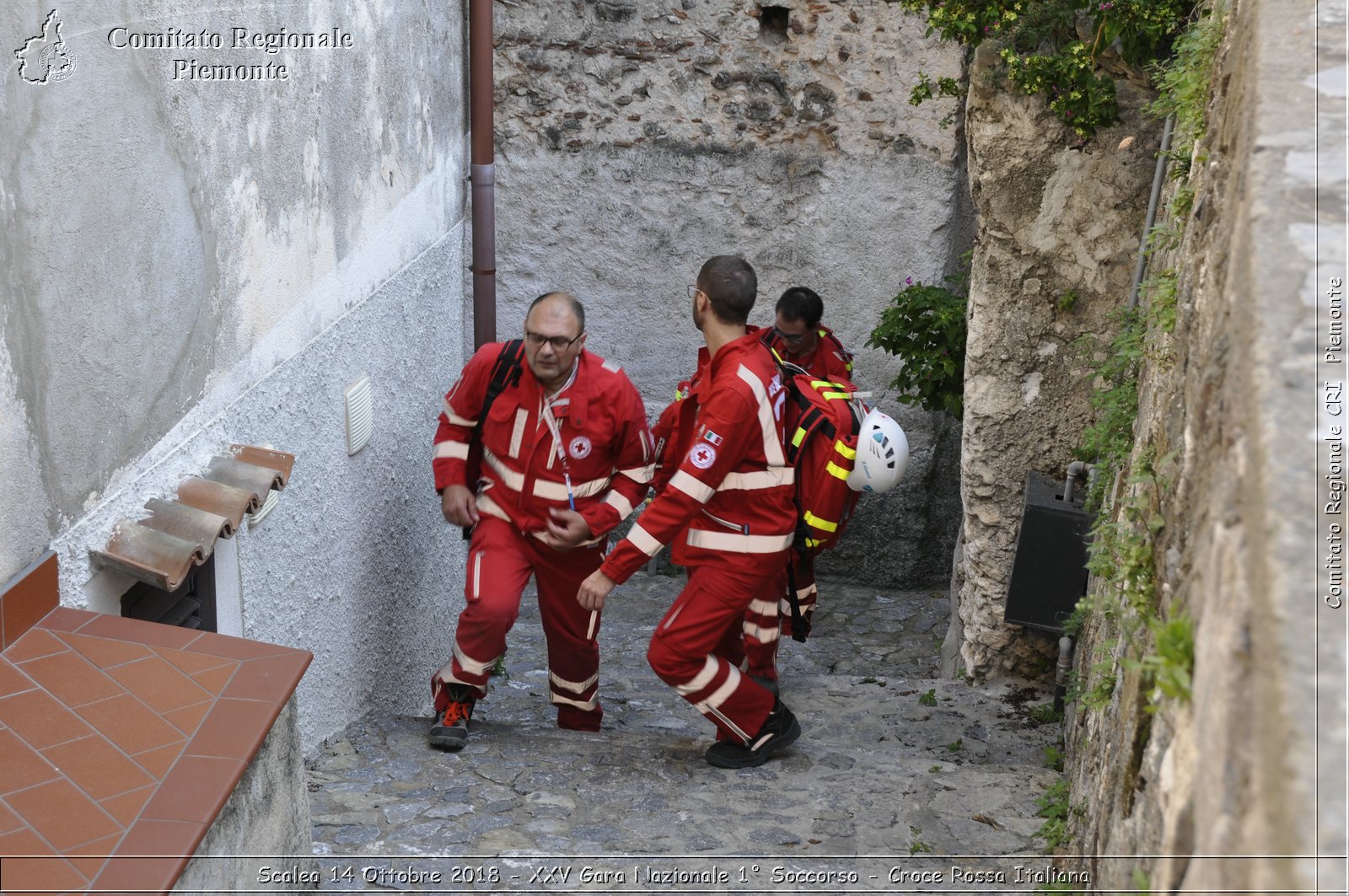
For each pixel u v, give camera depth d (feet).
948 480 27.66
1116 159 18.07
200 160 12.75
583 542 16.72
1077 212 18.37
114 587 11.44
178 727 9.31
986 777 15.31
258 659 10.35
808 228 26.73
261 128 14.20
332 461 16.74
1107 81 17.39
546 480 16.74
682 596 15.81
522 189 27.43
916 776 15.47
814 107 26.04
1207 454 7.21
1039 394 19.17
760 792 14.79
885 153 26.03
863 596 27.96
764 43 25.95
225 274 13.35
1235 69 9.46
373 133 18.12
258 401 14.26
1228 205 8.19
